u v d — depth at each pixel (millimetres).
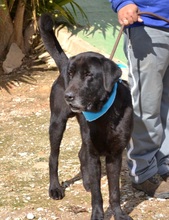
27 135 8164
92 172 5578
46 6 11258
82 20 12023
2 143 7910
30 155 7500
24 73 10664
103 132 5395
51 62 11000
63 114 6219
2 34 11188
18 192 6484
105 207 6082
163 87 6066
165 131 6238
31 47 11445
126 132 5438
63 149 7605
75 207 6105
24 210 6078
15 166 7172
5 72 10742
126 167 6953
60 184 6645
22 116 8875
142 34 5551
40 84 10164
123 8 5371
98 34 11281
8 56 10945
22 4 10977
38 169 7066
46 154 7512
